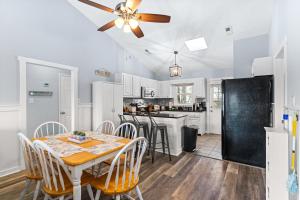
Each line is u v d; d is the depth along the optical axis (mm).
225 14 3016
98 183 1572
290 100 1674
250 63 3617
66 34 3523
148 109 5867
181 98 6430
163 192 2098
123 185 1488
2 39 2566
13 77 2680
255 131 2854
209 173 2621
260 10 2807
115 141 2021
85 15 3920
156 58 5434
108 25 2398
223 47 4195
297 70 1446
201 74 5945
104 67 4453
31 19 2932
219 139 4906
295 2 1491
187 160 3182
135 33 2461
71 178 1407
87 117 4012
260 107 2793
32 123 4102
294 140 1460
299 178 1333
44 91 4344
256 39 3568
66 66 3510
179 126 3639
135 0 1807
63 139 2102
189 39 4008
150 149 3643
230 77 5414
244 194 2053
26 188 1817
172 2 2916
